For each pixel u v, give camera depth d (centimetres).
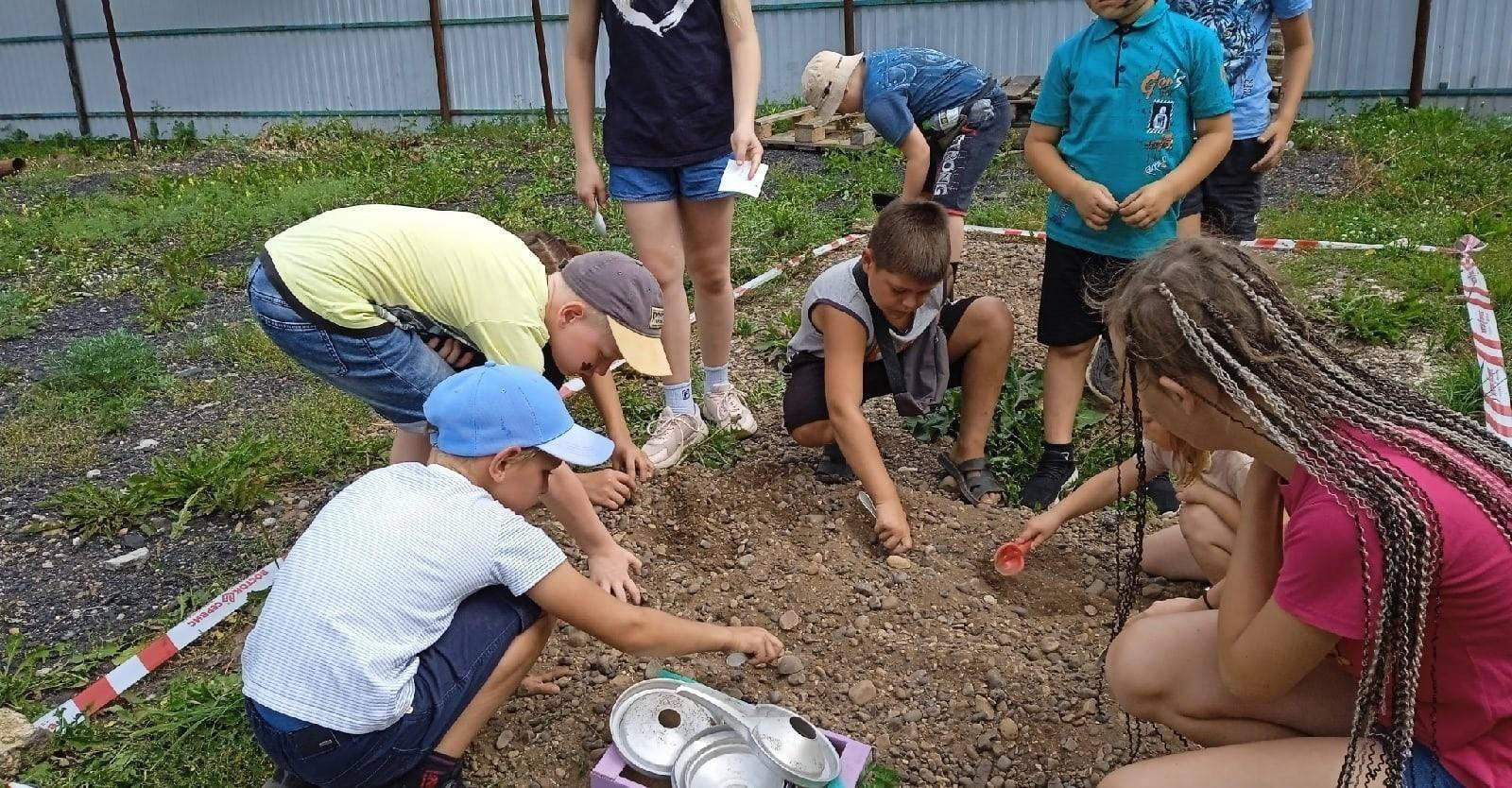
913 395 381
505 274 292
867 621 313
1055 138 400
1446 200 791
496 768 268
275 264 292
